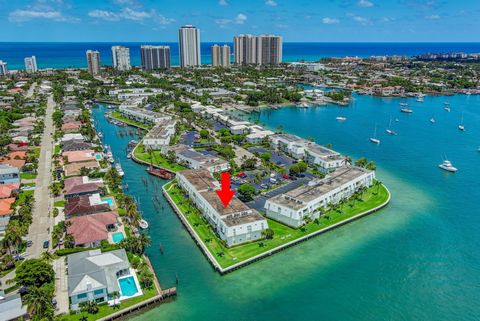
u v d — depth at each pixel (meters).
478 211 154.25
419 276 111.69
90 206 136.62
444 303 100.81
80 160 189.12
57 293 96.50
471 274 113.06
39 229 126.62
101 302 94.56
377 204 155.25
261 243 123.69
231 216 126.81
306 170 190.75
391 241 130.12
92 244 117.69
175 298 100.50
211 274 110.62
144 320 92.56
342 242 128.88
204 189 149.38
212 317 94.44
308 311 97.19
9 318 84.31
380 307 99.06
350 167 178.50
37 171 180.75
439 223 143.38
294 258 119.19
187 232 133.25
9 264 105.12
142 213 146.62
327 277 110.44
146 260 114.25
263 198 157.62
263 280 108.56
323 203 145.12
